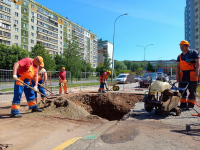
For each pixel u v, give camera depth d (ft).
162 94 16.22
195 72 15.96
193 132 10.82
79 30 236.63
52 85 36.81
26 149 8.68
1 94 35.01
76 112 17.63
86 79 57.21
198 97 25.20
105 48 329.11
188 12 223.10
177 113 15.33
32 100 17.76
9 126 12.71
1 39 123.65
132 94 29.96
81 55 92.84
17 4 135.44
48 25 173.88
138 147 8.60
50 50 177.88
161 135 10.30
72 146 8.79
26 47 145.28
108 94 29.25
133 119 14.44
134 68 326.65
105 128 11.93
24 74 16.25
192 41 197.47
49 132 11.50
